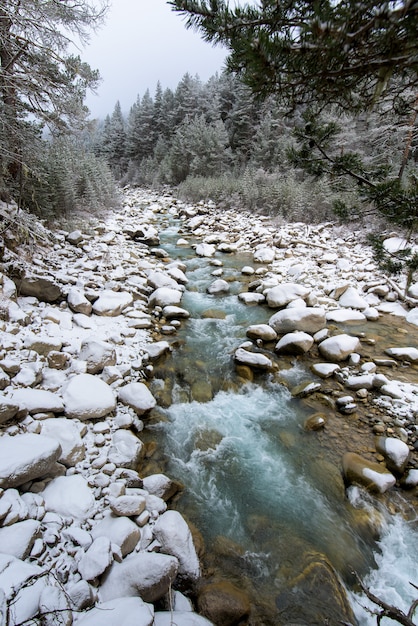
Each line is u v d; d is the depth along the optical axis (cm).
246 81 157
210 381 525
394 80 172
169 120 3438
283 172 1941
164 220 1708
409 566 288
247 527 321
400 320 702
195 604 253
